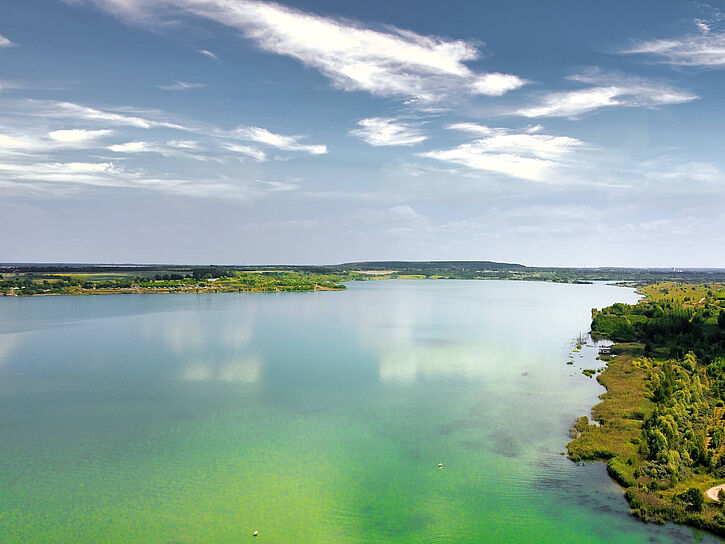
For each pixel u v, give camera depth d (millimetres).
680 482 71875
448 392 122250
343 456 84375
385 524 64562
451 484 74625
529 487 73375
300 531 63219
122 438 92312
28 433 94688
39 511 67312
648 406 104250
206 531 63094
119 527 63812
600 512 66375
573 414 104875
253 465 81125
